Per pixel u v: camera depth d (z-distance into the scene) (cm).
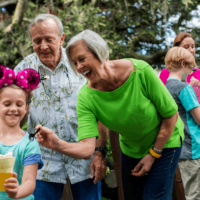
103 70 203
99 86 217
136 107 213
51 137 200
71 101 255
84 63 193
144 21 803
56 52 242
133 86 210
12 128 195
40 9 707
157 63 869
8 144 191
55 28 239
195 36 791
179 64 288
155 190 228
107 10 785
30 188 181
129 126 221
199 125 287
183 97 277
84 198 257
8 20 799
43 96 255
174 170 234
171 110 217
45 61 244
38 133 195
